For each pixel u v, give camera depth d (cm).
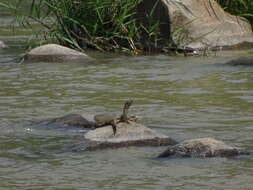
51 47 4006
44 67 3800
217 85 3294
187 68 3734
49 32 4519
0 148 2345
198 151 2202
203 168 2105
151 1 4353
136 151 2273
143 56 4172
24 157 2248
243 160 2170
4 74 3609
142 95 3103
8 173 2095
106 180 2023
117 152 2269
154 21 4353
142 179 2025
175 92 3159
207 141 2230
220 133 2498
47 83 3369
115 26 4353
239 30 4491
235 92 3142
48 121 2631
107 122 2444
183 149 2211
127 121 2388
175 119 2700
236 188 1942
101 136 2333
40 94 3136
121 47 4319
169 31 4328
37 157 2245
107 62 3947
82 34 4412
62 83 3366
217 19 4472
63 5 4375
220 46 4388
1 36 4831
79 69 3734
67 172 2097
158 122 2656
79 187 1969
